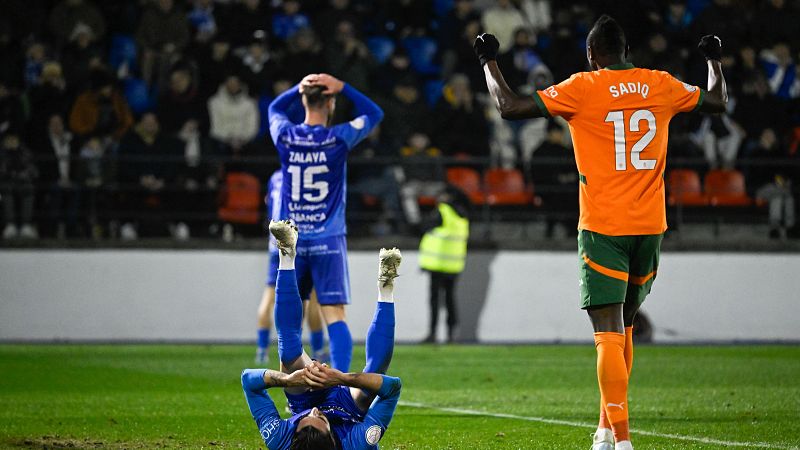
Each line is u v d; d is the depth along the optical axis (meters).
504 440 27.44
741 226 70.62
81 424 30.38
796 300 68.00
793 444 26.50
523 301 67.12
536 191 68.31
